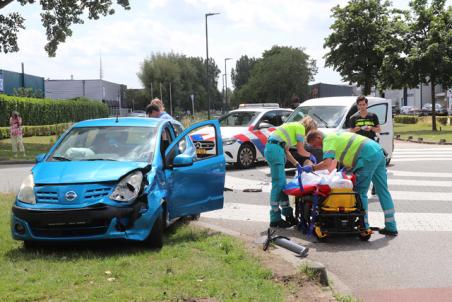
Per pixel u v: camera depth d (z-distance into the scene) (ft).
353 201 23.04
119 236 19.01
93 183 19.27
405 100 324.60
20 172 51.55
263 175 45.32
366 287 17.31
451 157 60.29
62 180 19.42
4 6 88.33
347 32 149.07
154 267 17.37
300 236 24.18
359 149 23.57
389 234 24.23
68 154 22.45
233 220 27.78
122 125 24.03
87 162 21.15
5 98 109.19
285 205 25.90
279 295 15.05
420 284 17.58
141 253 19.29
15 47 91.15
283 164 25.62
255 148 50.47
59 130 133.28
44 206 18.98
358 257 20.80
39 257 18.78
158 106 32.42
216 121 24.53
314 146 24.89
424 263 19.93
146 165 20.83
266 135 51.42
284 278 16.60
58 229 18.94
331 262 20.13
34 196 19.34
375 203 32.40
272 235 21.44
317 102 47.91
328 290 16.03
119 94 305.32
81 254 19.21
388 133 50.14
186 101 338.34
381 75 136.26
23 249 20.18
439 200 32.83
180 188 22.53
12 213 19.56
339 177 23.03
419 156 61.93
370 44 148.36
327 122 44.75
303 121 25.72
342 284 17.26
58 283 15.60
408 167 50.47
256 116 51.93
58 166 20.79
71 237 18.90
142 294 14.67
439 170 47.85
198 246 20.40
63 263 17.83
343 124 44.32
